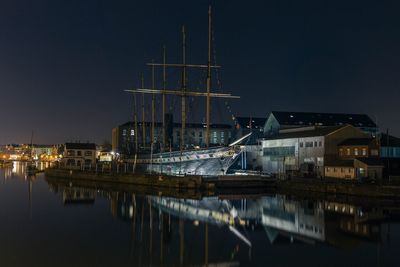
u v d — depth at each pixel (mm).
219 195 83250
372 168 85125
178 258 35938
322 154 99125
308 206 66250
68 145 165875
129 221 52625
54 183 114000
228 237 43656
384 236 44062
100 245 40000
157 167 114375
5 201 71688
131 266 33719
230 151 94500
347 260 35562
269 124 142750
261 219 54250
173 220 53406
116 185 107188
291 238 43219
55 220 52969
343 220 53344
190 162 102188
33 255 36344
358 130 100812
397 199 72812
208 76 102000
